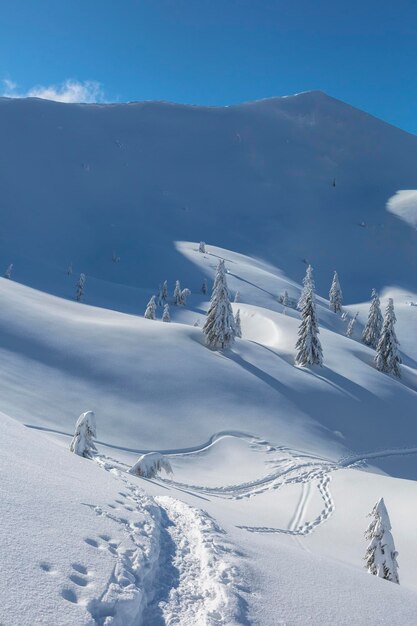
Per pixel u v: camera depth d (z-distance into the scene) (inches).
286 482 1182.9
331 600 256.1
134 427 1337.4
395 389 2081.7
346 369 2145.7
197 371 1706.4
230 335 1964.8
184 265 5718.5
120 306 4082.2
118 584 195.0
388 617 256.5
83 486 306.5
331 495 1092.5
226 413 1525.6
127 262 5880.9
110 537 239.0
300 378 1892.2
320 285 6865.2
